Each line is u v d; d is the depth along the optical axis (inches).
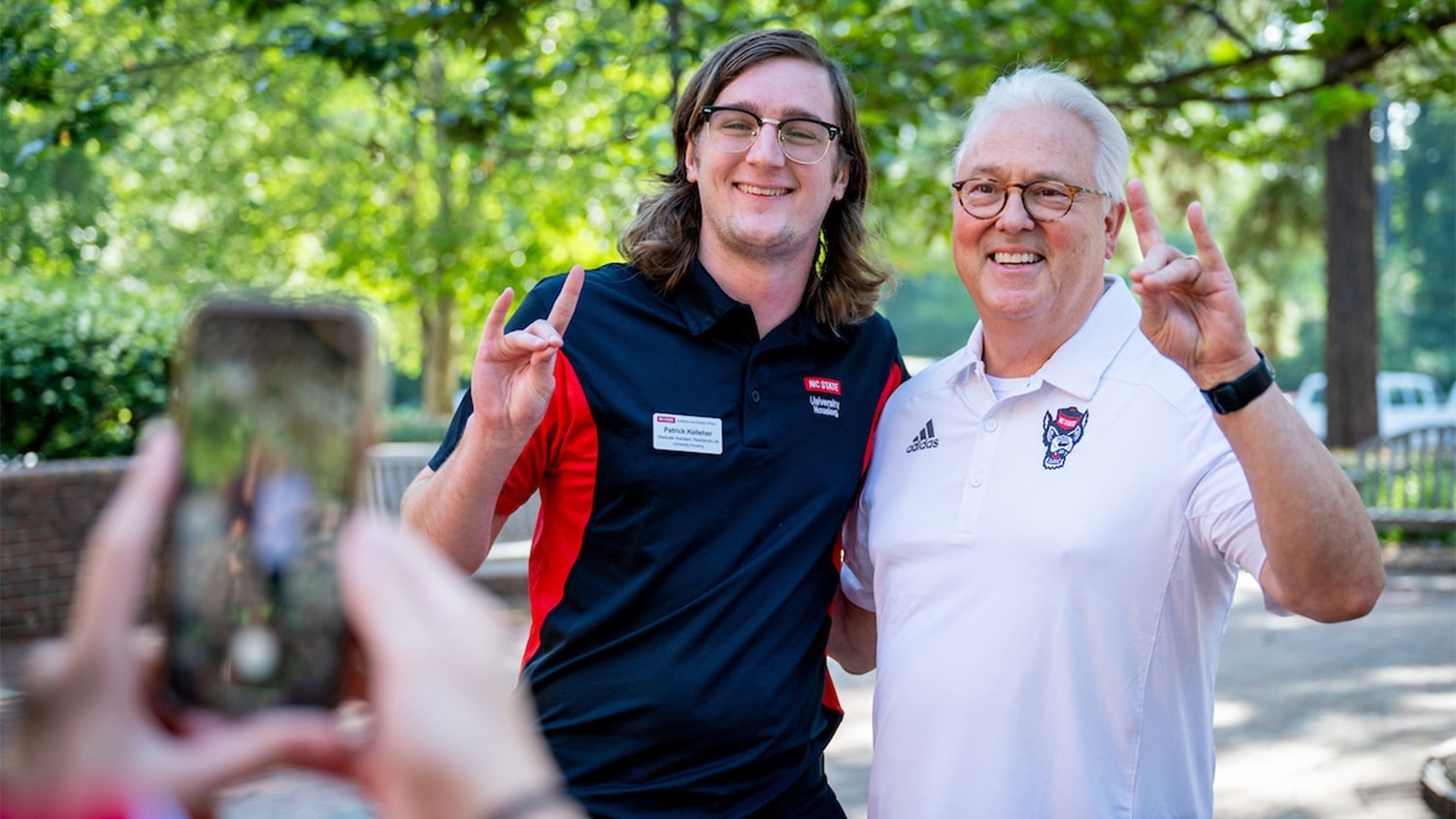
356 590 25.2
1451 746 225.5
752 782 93.0
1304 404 999.6
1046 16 303.4
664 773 91.8
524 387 80.3
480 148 273.1
